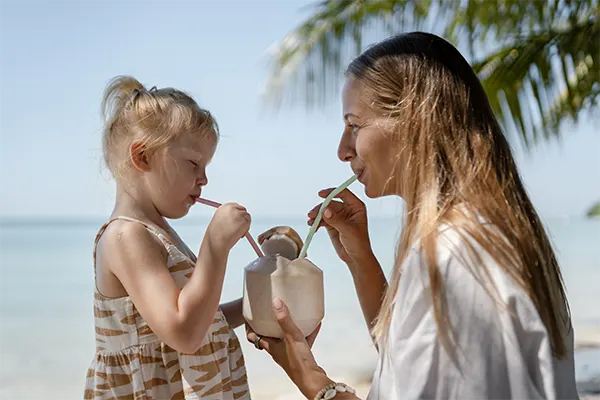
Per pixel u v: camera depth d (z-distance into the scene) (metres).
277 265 1.66
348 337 12.02
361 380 9.24
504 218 1.29
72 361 11.53
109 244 1.65
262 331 1.65
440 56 1.48
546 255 1.35
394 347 1.27
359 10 4.87
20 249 34.53
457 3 4.58
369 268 1.93
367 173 1.57
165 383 1.66
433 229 1.27
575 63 4.68
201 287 1.53
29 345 12.80
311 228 1.74
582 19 4.64
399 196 1.50
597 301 16.59
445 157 1.39
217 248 1.55
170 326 1.52
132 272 1.60
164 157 1.71
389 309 1.37
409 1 4.71
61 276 22.58
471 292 1.21
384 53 1.52
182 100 1.79
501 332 1.20
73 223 73.12
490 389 1.19
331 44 4.96
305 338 1.68
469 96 1.46
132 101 1.77
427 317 1.23
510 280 1.23
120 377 1.68
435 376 1.21
